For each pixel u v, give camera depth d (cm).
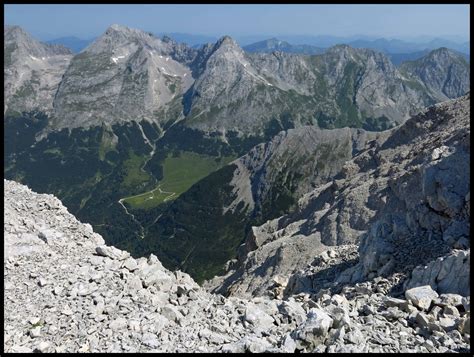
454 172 3847
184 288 2066
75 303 1820
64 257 2220
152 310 1848
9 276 1961
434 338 1631
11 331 1622
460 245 2831
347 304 2109
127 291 1952
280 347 1561
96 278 2012
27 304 1784
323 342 1561
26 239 2272
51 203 2808
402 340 1620
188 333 1706
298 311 1967
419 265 2739
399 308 1994
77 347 1565
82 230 2619
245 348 1534
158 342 1612
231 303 2059
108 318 1750
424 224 3609
